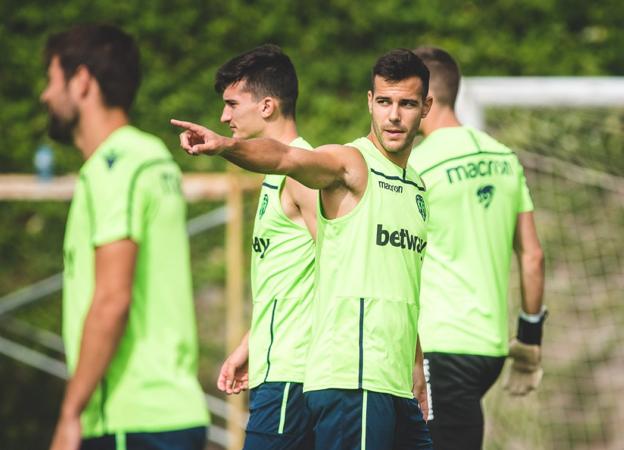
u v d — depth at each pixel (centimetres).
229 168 3200
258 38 3828
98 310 1370
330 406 1388
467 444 1828
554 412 3441
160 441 1405
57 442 1358
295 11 3831
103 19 3834
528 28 3816
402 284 1425
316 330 1416
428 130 1927
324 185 1370
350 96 3809
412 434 1473
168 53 3838
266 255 1589
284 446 1563
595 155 3247
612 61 3797
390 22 3812
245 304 3691
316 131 3794
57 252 3797
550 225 3434
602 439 3444
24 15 3828
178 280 1475
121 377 1404
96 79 1475
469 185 1856
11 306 3503
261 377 1581
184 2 3847
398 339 1412
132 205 1416
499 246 1872
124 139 1462
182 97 3819
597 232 3431
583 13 3812
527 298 1942
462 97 2775
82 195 1430
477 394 1839
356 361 1384
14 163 3800
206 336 3750
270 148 1286
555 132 3200
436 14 3809
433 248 1855
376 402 1388
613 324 3462
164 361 1433
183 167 3794
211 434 3559
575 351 3472
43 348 3719
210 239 3816
